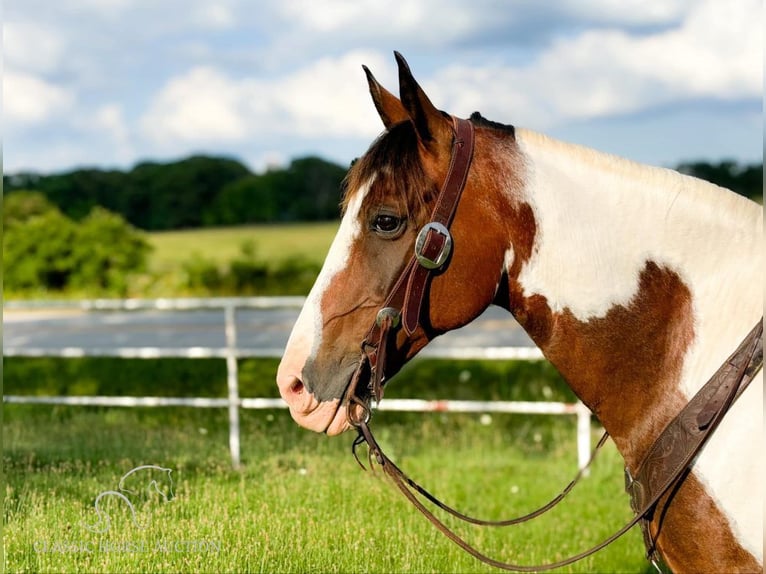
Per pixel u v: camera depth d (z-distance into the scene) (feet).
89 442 17.75
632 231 6.63
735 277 6.53
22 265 55.16
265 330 40.32
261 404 17.80
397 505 14.57
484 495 16.93
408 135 6.77
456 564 12.60
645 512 6.48
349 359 6.86
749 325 6.44
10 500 12.96
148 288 57.77
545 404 18.13
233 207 135.95
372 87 7.23
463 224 6.63
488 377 28.86
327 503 14.20
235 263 60.85
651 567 13.38
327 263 6.95
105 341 37.65
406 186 6.62
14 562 11.32
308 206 137.39
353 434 19.95
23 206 73.36
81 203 124.77
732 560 6.19
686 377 6.49
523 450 20.54
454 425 23.09
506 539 14.25
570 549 14.19
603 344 6.68
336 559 12.07
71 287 55.57
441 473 18.02
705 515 6.26
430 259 6.55
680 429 6.39
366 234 6.75
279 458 17.15
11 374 30.09
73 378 29.04
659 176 6.71
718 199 6.65
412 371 30.14
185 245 100.83
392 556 12.37
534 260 6.70
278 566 11.68
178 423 21.72
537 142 6.86
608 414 6.87
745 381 6.26
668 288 6.60
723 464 6.20
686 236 6.60
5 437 18.30
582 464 18.22
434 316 6.77
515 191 6.66
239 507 13.57
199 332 40.11
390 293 6.73
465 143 6.69
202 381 27.73
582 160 6.77
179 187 138.10
